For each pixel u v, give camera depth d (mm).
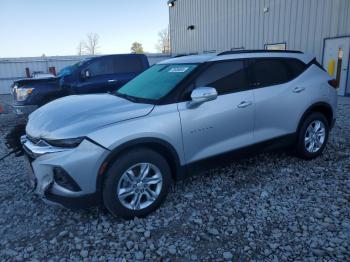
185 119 3354
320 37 11266
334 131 6266
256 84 3963
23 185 4145
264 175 4215
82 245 2846
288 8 12562
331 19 10766
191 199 3611
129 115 3121
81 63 8906
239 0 15805
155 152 3215
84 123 2984
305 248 2697
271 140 4160
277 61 4238
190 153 3463
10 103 14094
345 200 3473
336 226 2986
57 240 2928
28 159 3215
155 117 3191
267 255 2635
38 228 3145
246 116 3820
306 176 4148
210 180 4098
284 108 4168
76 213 3387
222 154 3721
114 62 8930
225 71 3750
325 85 4594
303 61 4539
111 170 2979
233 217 3215
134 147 3119
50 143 2938
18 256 2715
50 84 8555
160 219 3223
